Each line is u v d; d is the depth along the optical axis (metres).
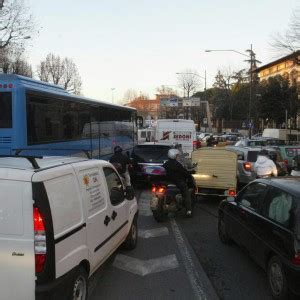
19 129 10.25
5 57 43.16
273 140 29.81
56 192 4.77
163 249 8.48
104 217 6.19
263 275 7.04
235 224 7.95
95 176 6.13
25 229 4.42
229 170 13.84
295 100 65.19
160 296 6.10
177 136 25.77
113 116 18.70
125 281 6.69
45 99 11.43
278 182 6.90
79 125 13.98
